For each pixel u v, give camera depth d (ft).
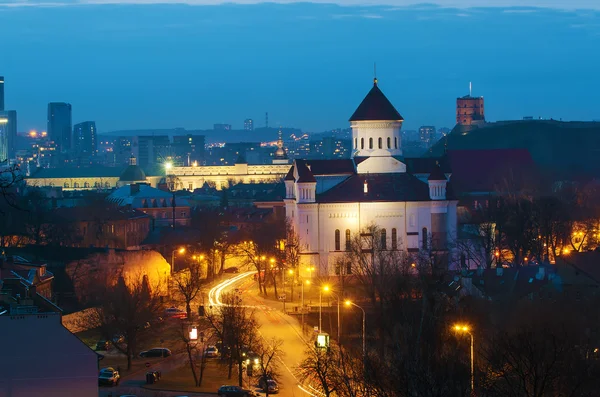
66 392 569.64
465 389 531.91
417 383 528.63
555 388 578.66
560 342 610.24
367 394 546.67
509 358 585.22
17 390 565.12
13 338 566.36
